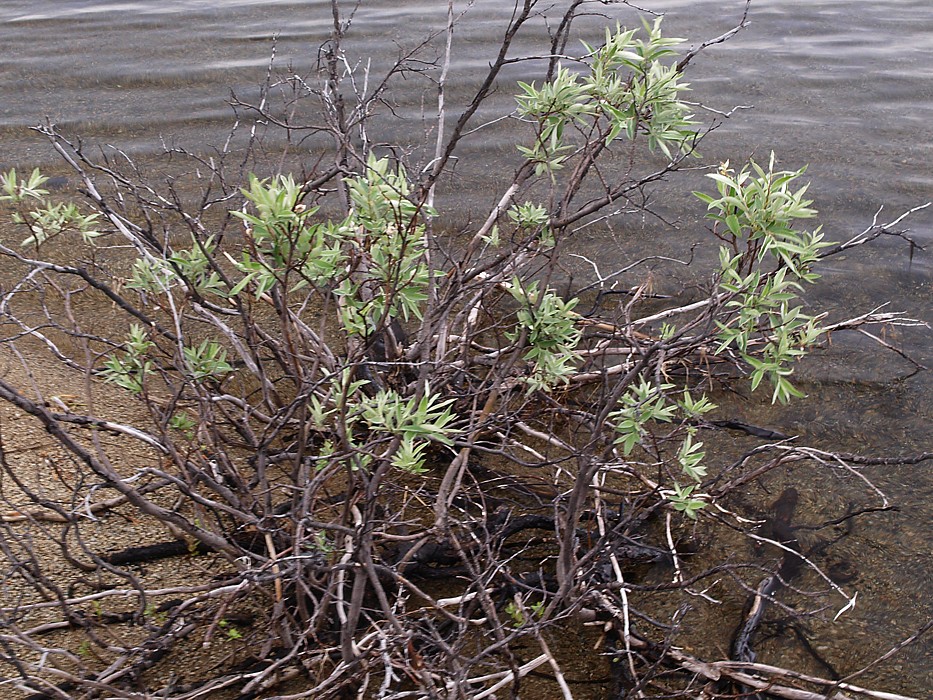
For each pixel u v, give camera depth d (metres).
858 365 4.92
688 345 2.99
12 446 4.07
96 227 6.18
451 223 6.05
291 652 3.02
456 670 2.66
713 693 3.17
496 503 3.94
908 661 3.31
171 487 3.92
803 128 7.58
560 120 3.00
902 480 4.15
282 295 2.96
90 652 3.19
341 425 2.69
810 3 11.02
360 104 4.09
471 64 8.93
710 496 3.50
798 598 3.58
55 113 8.18
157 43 9.98
